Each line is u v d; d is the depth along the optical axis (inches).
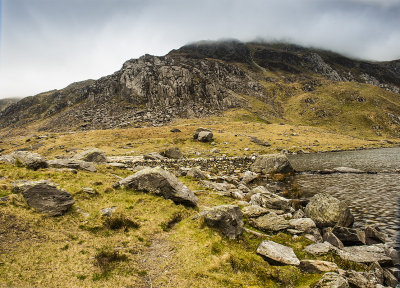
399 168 2172.7
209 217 714.2
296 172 2217.0
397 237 765.3
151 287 446.3
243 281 485.1
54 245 531.8
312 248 652.1
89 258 508.7
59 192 716.0
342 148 4404.5
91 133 5007.4
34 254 488.7
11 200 645.3
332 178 1852.9
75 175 1040.2
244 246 663.1
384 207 1076.5
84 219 674.2
